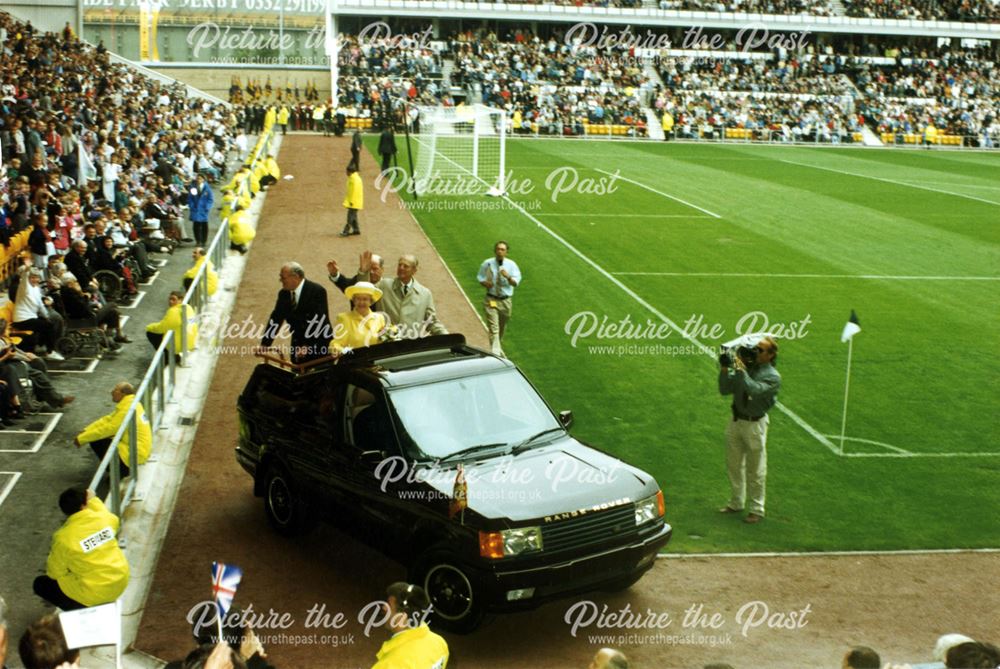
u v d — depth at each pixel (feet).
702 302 70.33
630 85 221.87
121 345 58.90
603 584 29.89
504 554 28.25
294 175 128.88
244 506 38.45
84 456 42.75
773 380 37.14
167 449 43.57
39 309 54.80
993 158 190.70
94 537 29.22
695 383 53.62
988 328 65.57
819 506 39.52
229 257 81.87
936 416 49.62
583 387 52.54
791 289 74.95
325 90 215.31
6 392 45.85
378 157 149.69
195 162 116.57
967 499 40.52
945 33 247.50
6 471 40.86
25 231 70.44
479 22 240.94
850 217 109.29
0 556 34.06
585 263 81.51
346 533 33.22
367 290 41.27
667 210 109.70
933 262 86.33
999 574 34.53
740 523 37.91
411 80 207.62
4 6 186.70
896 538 37.01
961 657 20.21
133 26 206.69
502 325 56.34
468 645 29.40
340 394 33.40
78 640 19.08
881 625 30.99
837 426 48.03
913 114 223.51
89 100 118.52
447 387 33.12
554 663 28.43
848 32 246.47
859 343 61.41
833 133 212.84
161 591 32.01
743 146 198.29
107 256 68.28
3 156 84.89
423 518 29.81
